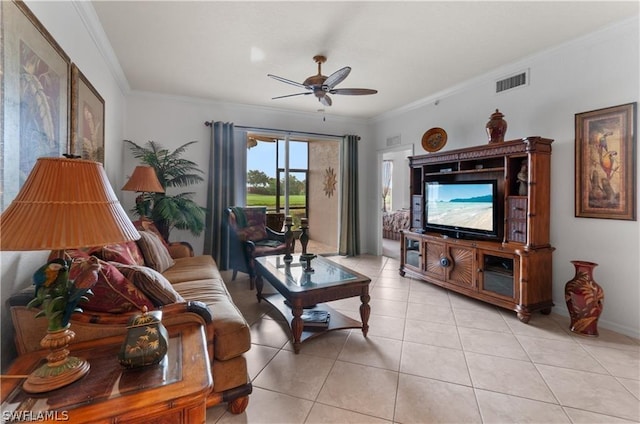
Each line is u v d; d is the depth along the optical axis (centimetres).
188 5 233
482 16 247
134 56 321
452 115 420
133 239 106
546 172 292
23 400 90
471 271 331
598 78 270
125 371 105
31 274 153
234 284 402
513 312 305
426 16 247
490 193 328
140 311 139
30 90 140
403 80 385
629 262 254
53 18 177
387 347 238
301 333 233
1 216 93
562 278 297
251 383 177
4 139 119
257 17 249
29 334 122
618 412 167
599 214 270
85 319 130
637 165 248
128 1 227
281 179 586
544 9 238
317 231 657
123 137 412
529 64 323
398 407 171
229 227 437
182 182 417
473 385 190
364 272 459
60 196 94
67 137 188
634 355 224
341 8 237
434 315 299
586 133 278
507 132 346
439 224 388
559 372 203
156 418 92
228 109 488
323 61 323
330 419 162
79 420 84
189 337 134
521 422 160
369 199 601
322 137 558
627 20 249
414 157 424
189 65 343
